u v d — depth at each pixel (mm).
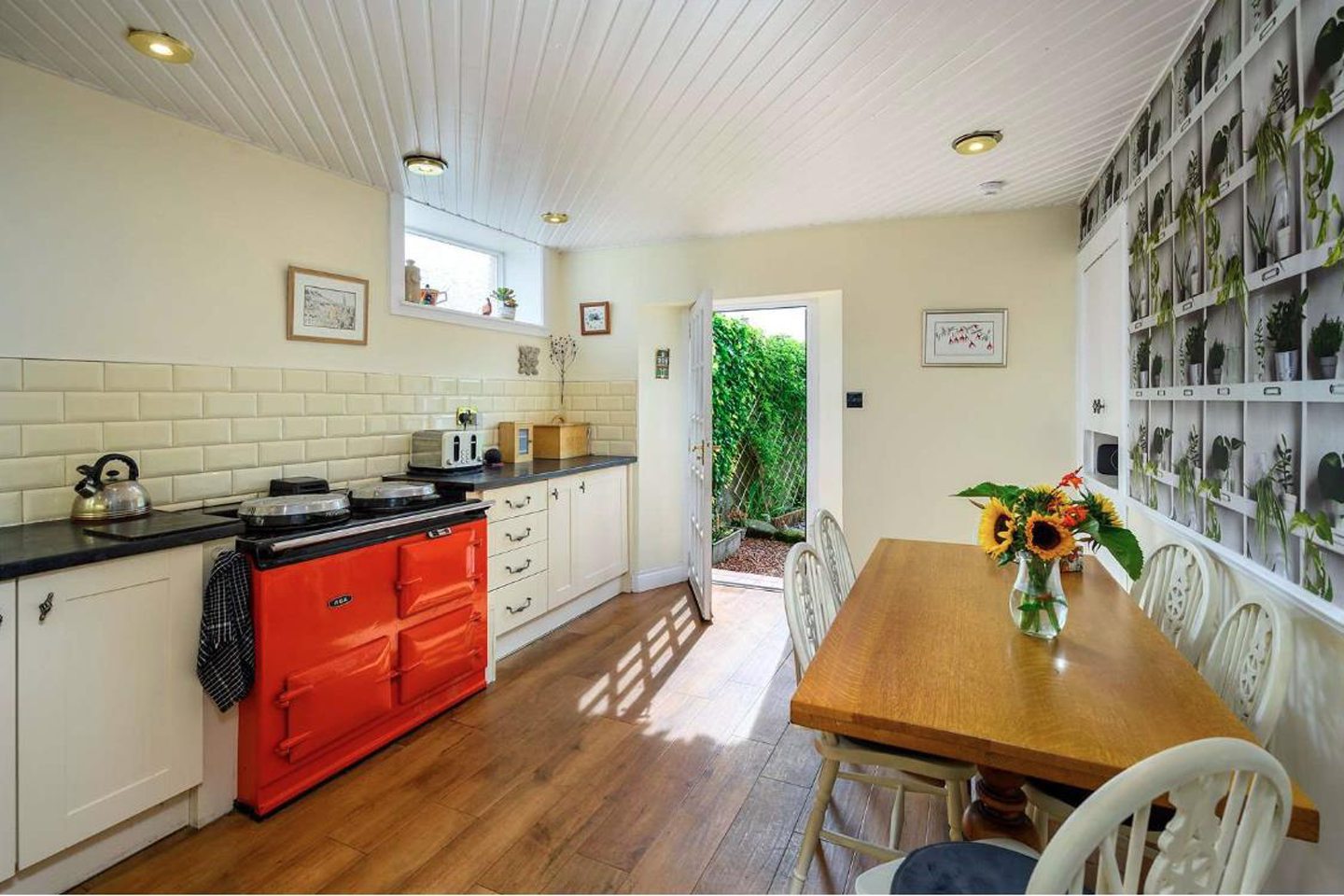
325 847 1774
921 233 3506
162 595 1749
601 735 2395
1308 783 1239
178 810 1829
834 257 3670
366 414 2988
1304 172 1211
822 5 1613
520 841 1805
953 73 1954
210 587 1804
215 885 1627
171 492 2270
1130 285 2367
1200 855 765
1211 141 1635
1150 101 2123
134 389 2170
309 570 1992
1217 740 725
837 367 3848
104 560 1615
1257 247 1397
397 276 3119
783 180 2924
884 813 1947
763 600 4074
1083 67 1937
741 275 3900
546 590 3365
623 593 4234
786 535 5613
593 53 1844
